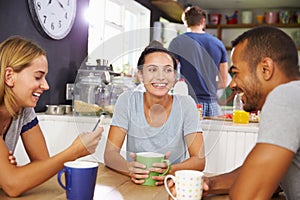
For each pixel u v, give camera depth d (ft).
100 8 11.68
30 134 5.04
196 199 3.61
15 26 7.80
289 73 3.32
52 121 8.25
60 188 4.11
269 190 3.00
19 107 4.58
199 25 10.40
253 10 19.58
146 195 3.97
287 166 2.98
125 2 13.19
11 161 4.09
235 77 3.54
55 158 4.08
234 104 8.80
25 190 3.86
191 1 18.60
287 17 18.45
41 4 8.52
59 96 9.64
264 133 3.02
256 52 3.35
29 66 4.30
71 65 10.19
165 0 15.65
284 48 3.32
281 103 3.01
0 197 3.81
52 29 8.99
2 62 4.28
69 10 9.68
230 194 3.26
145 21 15.06
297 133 2.97
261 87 3.38
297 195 3.37
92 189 3.61
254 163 3.00
